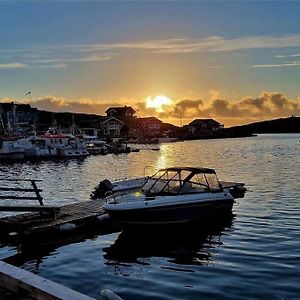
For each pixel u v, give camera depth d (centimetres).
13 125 10194
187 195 1848
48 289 561
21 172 4869
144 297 1054
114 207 1716
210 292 1069
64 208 2008
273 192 2786
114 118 14550
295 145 11406
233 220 1936
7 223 1655
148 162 6241
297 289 1073
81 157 7188
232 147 10650
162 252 1467
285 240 1555
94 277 1221
